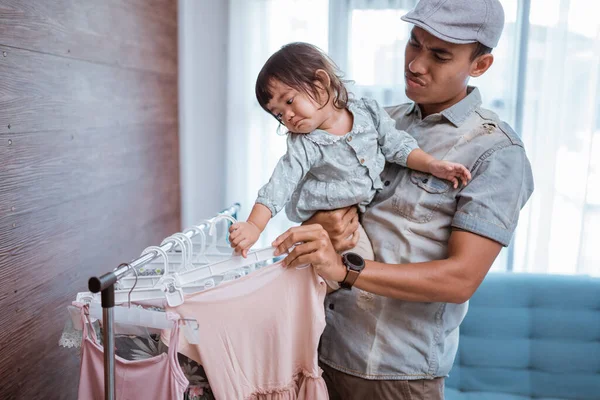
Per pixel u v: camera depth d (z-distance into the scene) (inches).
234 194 107.6
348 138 41.3
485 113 42.4
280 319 38.6
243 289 37.5
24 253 50.1
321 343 45.8
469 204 37.8
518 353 80.7
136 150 80.7
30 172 51.0
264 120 104.7
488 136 40.1
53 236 55.4
